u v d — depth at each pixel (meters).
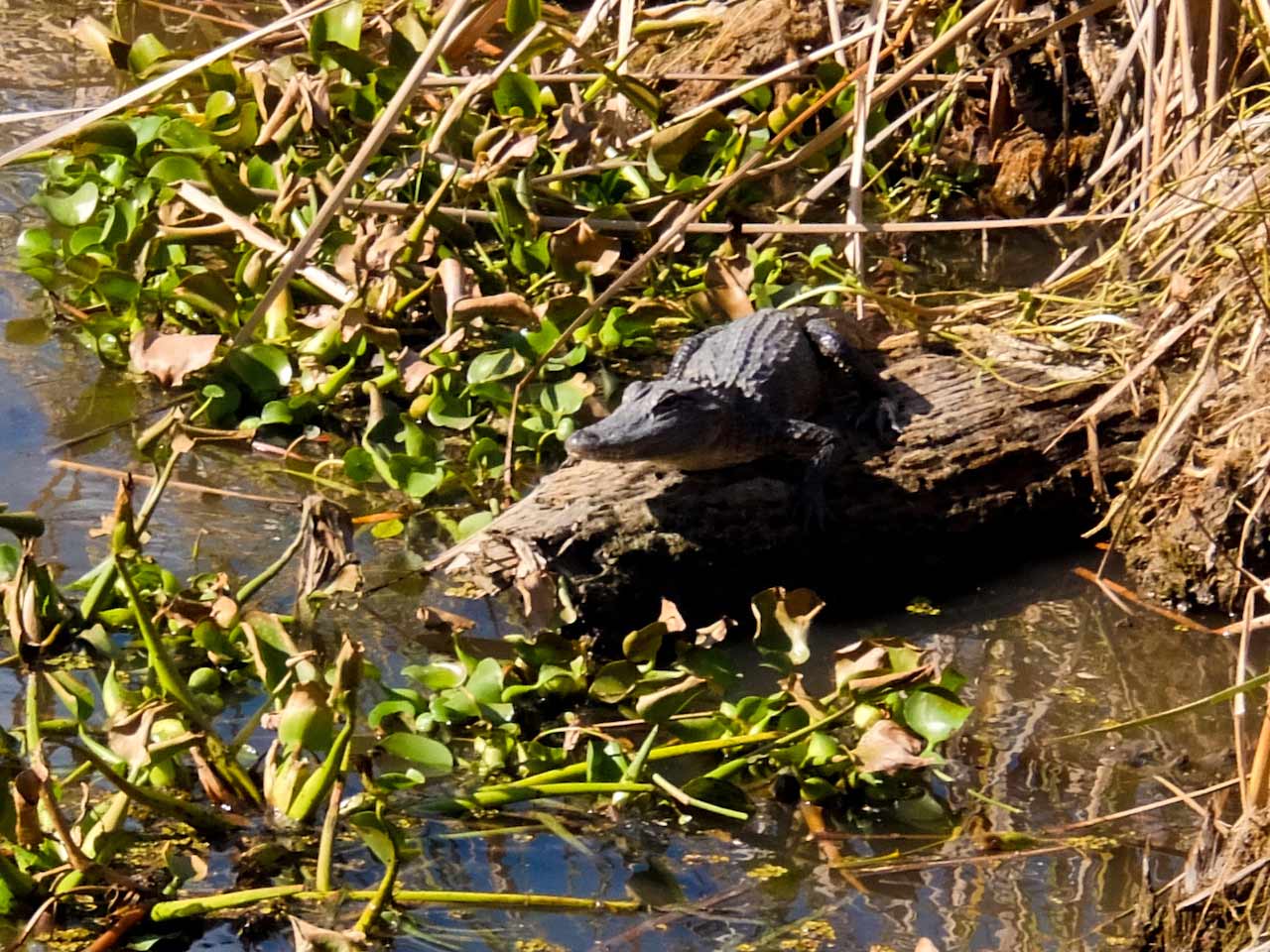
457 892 6.61
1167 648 9.02
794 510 9.48
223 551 9.42
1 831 6.44
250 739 7.81
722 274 12.22
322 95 12.63
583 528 9.09
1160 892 6.48
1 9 17.47
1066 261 12.19
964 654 8.96
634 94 12.45
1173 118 12.36
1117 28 14.62
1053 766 7.87
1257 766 6.38
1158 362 10.35
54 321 12.04
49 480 10.03
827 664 8.86
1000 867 7.05
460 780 7.61
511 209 12.26
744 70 14.88
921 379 10.57
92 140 12.39
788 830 7.32
